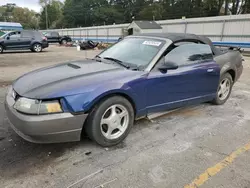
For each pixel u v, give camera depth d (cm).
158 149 273
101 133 261
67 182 211
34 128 221
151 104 306
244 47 1766
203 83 369
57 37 2638
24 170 227
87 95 239
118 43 388
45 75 277
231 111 408
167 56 316
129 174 225
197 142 292
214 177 223
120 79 267
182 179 219
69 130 238
